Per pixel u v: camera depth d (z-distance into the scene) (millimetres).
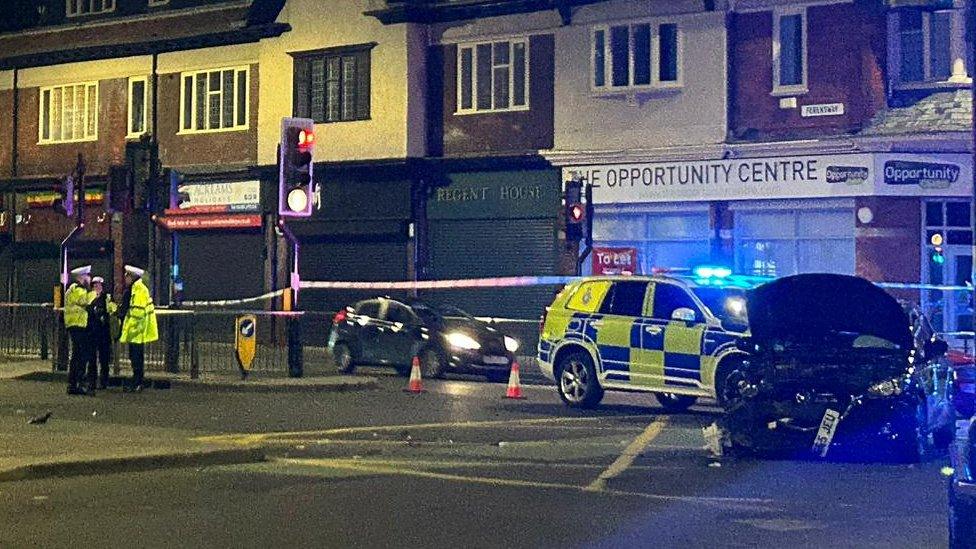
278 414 18281
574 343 19484
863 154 27844
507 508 10680
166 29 36906
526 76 31859
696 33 29656
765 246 29156
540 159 31391
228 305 35719
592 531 9672
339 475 12586
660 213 30406
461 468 13133
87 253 38312
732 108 29359
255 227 35062
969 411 19469
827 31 28422
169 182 24141
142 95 37562
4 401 19734
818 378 13945
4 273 40062
